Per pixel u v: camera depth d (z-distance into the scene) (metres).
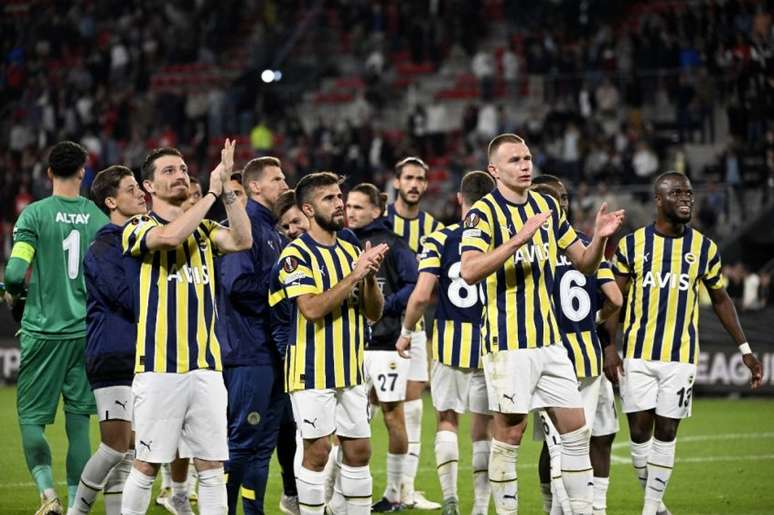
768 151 57.53
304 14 76.81
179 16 77.94
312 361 16.70
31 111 70.56
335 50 75.00
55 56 76.19
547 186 18.80
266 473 18.42
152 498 22.39
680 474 25.62
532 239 16.67
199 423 15.77
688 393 18.91
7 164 68.06
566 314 18.02
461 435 32.91
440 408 19.73
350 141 64.50
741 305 49.31
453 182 60.69
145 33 77.12
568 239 17.27
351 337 16.94
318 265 16.92
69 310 18.89
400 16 73.12
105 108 70.69
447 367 19.53
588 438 16.72
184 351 15.62
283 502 20.09
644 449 19.38
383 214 22.61
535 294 16.62
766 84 58.97
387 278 21.52
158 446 15.50
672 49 62.78
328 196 16.97
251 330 18.22
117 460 17.38
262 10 78.19
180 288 15.73
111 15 78.44
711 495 22.92
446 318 19.25
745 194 57.69
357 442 17.02
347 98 71.69
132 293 15.87
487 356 16.70
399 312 21.02
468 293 19.02
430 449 29.83
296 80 73.81
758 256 57.53
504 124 62.56
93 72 72.31
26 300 19.06
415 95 69.88
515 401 16.48
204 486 15.82
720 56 62.50
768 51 61.31
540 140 61.19
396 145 64.50
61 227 19.02
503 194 16.92
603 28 66.81
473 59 70.75
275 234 19.05
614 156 59.06
